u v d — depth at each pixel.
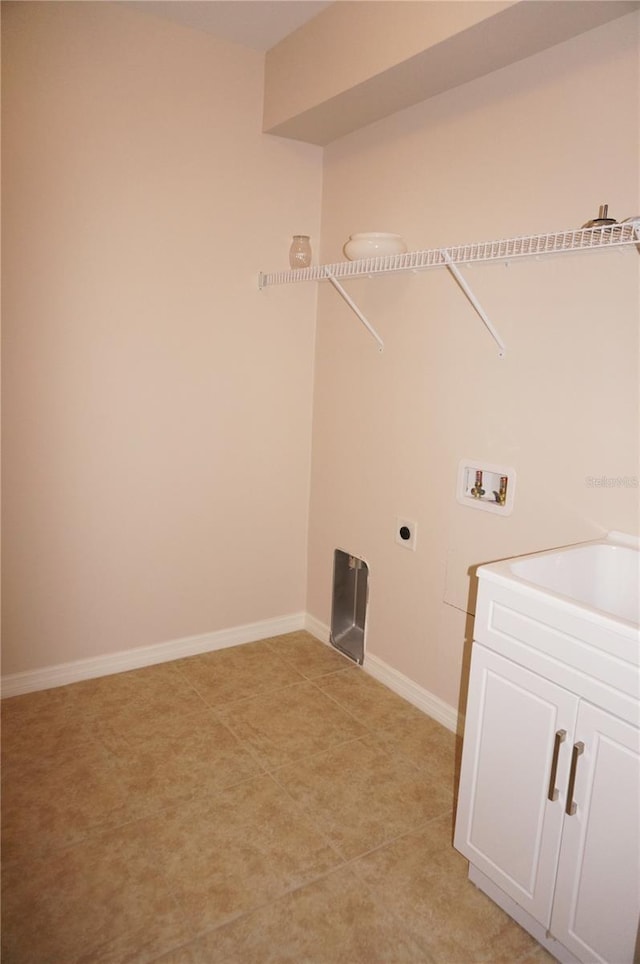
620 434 1.75
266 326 2.84
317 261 2.92
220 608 2.95
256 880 1.67
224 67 2.56
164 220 2.52
